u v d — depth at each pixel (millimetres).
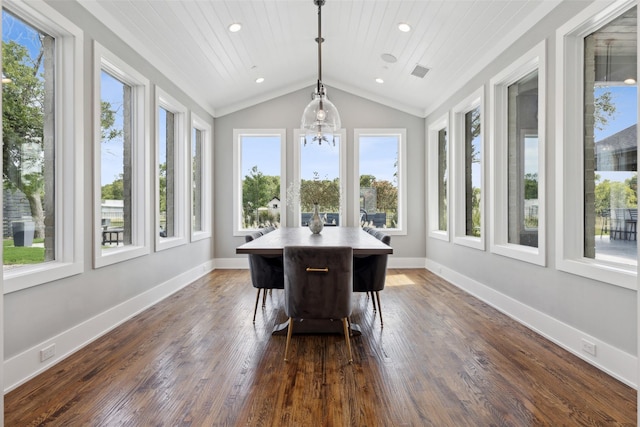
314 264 2402
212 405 1888
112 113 3385
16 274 2186
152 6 3160
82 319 2719
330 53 5020
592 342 2379
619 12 2330
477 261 4156
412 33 3938
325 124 3682
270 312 3553
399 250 6152
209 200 5848
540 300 2969
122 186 3543
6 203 2268
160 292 4039
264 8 3631
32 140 2453
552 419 1767
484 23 3391
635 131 2270
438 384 2111
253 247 2709
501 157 3781
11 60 2301
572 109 2691
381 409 1854
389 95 5957
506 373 2248
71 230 2645
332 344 2732
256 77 5328
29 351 2195
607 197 2471
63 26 2543
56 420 1753
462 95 4590
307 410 1845
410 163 6137
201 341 2781
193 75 4625
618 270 2209
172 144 4754
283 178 6082
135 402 1913
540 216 2957
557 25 2771
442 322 3250
